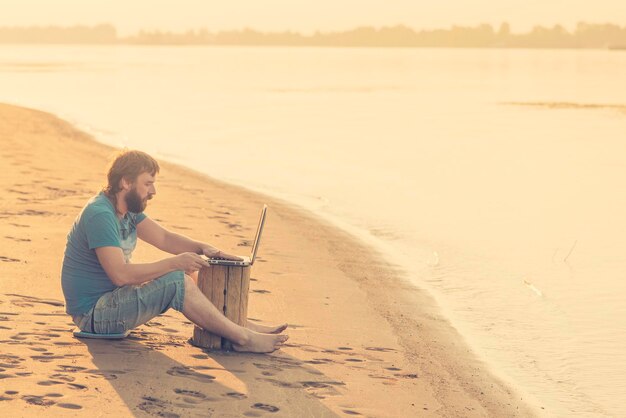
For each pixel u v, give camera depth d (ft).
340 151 86.63
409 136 105.81
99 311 20.58
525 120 135.13
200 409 17.03
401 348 23.72
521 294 33.09
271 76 307.17
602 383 23.17
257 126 112.98
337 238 40.75
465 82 284.20
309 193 56.90
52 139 78.48
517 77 337.93
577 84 277.03
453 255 39.78
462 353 24.32
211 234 38.37
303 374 20.06
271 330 22.22
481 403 20.17
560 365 24.53
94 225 20.07
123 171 20.38
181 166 67.31
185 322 23.29
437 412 18.94
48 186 47.55
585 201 58.70
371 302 28.73
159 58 613.11
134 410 16.60
